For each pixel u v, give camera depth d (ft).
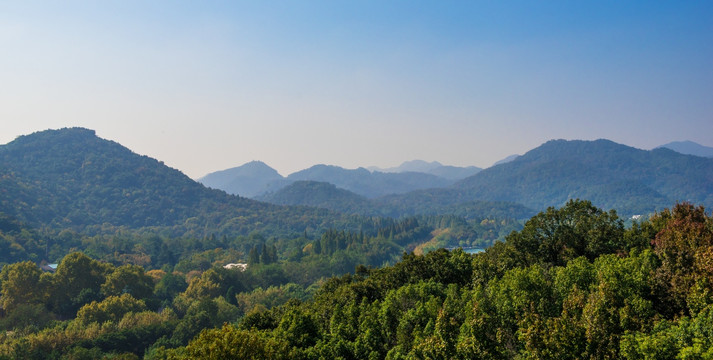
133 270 563.07
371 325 200.54
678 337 111.96
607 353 116.57
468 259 283.38
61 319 485.97
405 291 222.28
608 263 177.27
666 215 252.83
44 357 353.92
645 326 125.90
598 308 123.85
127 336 407.23
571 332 120.67
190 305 526.98
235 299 585.63
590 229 261.03
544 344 123.34
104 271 567.59
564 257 252.01
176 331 430.61
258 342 138.10
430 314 187.83
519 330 135.03
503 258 263.90
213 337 136.46
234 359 130.93
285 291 636.07
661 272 154.92
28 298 490.49
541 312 161.58
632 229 257.55
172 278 640.17
